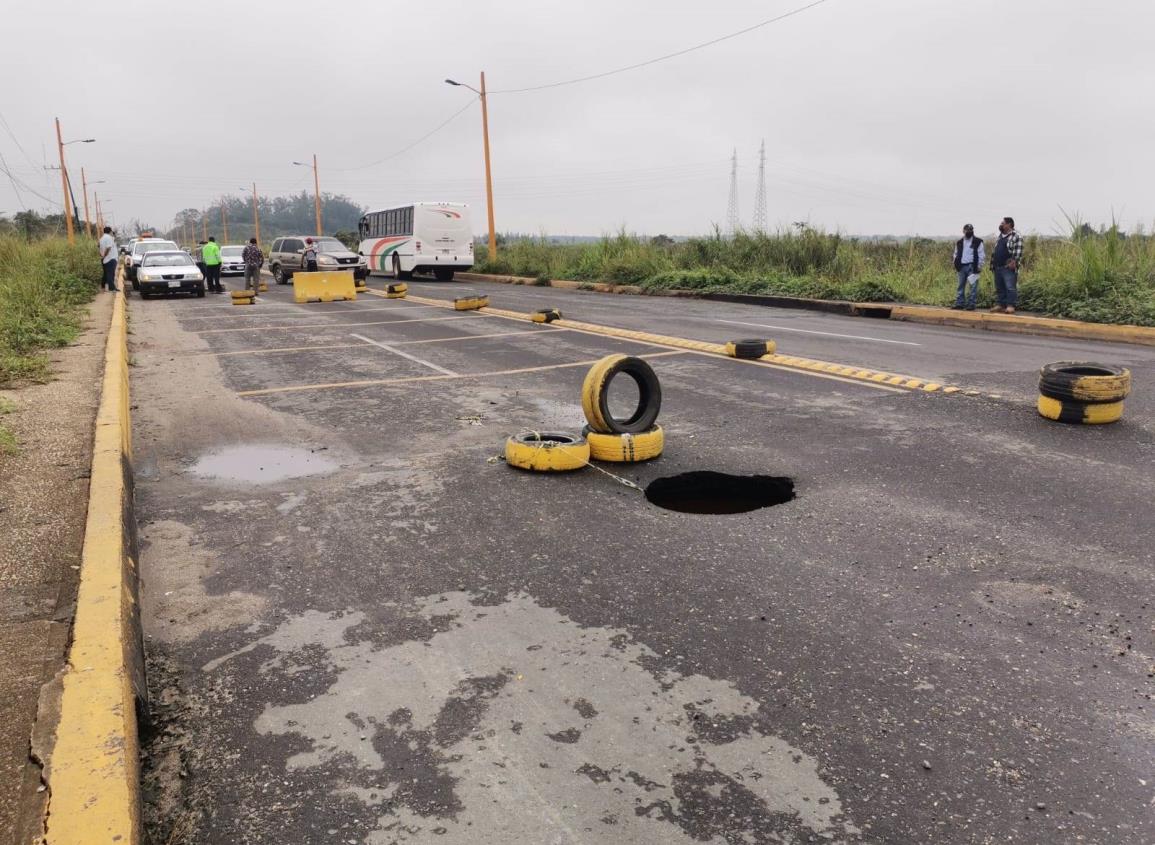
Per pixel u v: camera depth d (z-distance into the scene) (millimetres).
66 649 3336
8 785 2533
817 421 7695
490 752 2912
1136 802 2625
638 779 2766
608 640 3701
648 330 14859
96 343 12945
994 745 2924
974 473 6043
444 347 13188
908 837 2486
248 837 2520
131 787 2457
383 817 2596
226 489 5988
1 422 7289
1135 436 6938
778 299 20406
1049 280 16078
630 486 5922
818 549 4703
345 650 3639
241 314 19531
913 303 17906
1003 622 3814
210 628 3861
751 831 2521
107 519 4535
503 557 4656
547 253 34219
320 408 8719
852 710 3148
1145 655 3504
